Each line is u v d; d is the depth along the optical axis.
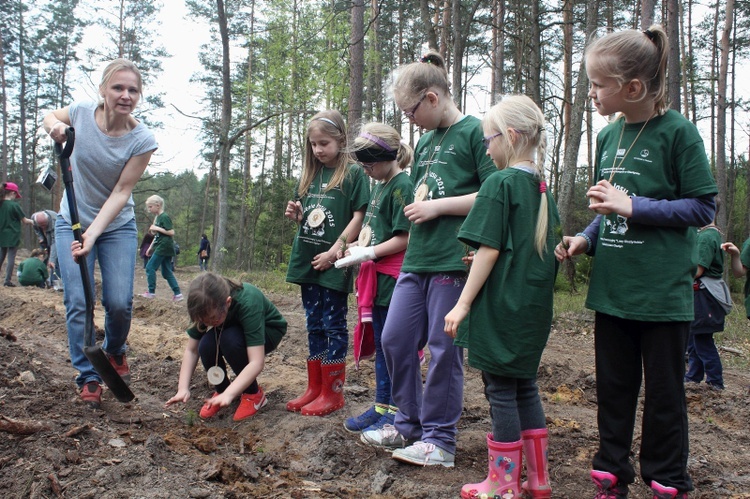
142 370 5.30
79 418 3.50
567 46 19.62
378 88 21.67
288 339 7.01
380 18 22.58
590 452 3.58
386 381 3.76
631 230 2.63
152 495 2.65
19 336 6.43
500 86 16.75
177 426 3.84
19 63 36.91
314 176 4.17
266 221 29.88
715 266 6.08
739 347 9.14
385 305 3.69
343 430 3.73
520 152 2.73
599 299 2.71
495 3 16.19
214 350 4.07
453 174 3.20
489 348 2.61
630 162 2.67
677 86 11.44
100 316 7.75
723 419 5.08
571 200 15.27
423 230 3.23
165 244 10.34
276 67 19.64
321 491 2.97
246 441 3.71
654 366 2.58
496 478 2.68
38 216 11.76
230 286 4.02
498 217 2.60
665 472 2.57
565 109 20.62
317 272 4.10
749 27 24.58
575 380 5.67
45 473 2.77
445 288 3.14
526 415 2.76
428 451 3.19
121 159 3.84
